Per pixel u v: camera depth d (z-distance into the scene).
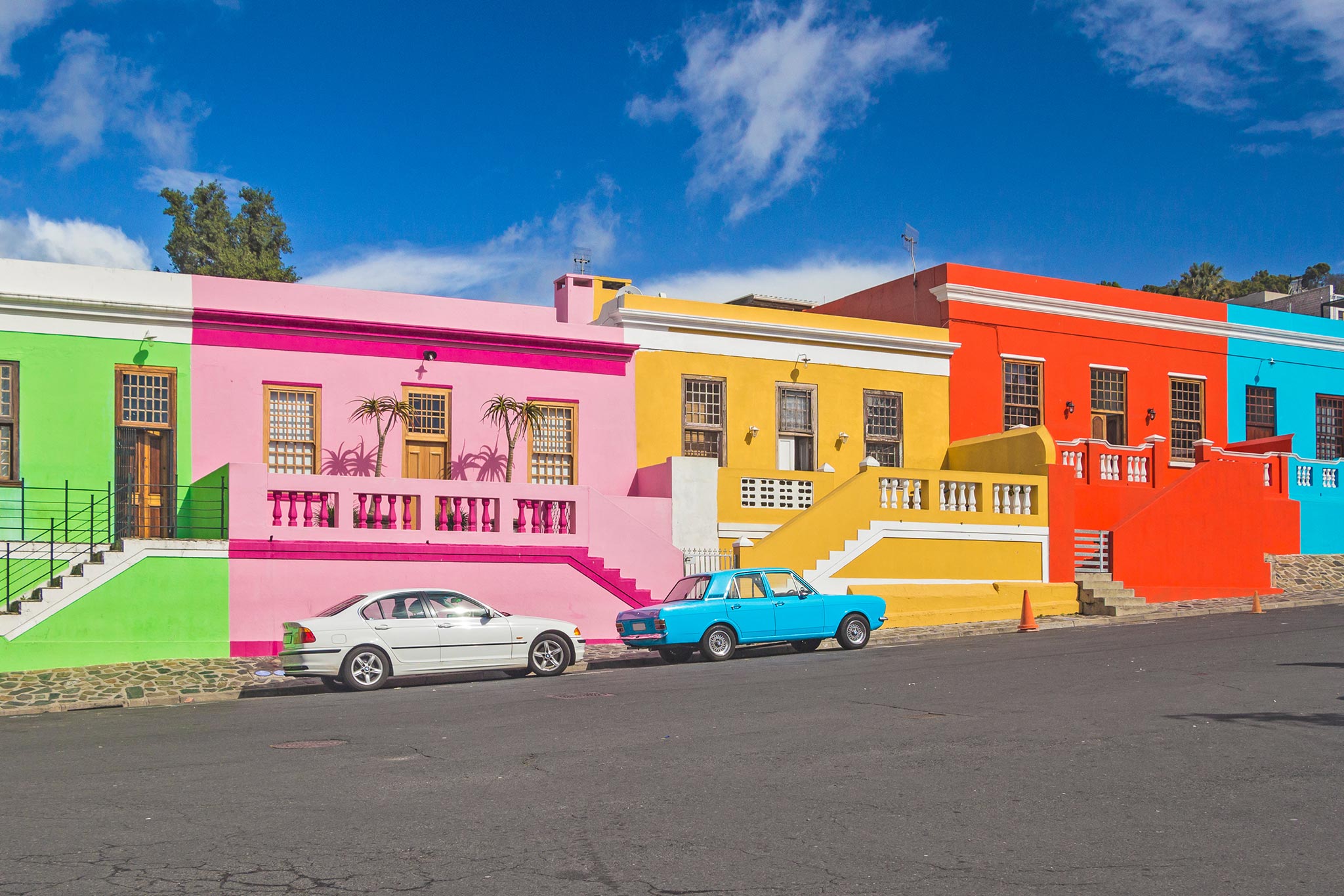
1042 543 25.53
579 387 24.55
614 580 21.56
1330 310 38.03
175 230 45.56
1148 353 31.31
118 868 6.60
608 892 6.10
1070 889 6.05
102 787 8.82
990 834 7.13
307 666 15.34
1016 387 29.53
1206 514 27.16
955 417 28.61
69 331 20.45
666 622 17.84
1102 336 30.70
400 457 22.80
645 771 9.05
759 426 26.30
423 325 23.06
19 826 7.59
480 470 23.45
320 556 19.38
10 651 17.28
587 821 7.54
